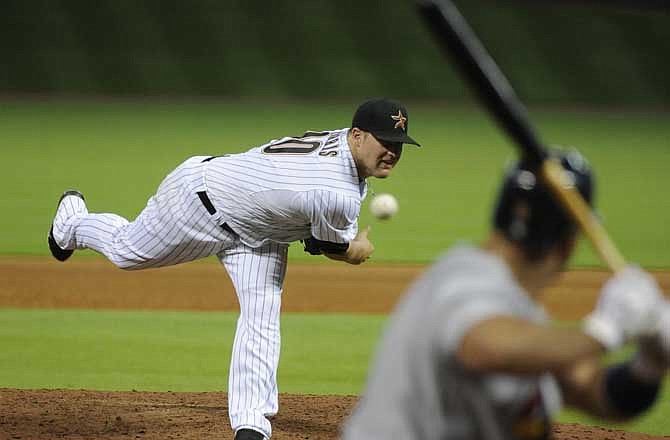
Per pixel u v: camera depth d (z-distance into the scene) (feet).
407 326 28.53
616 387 27.25
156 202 68.44
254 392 64.90
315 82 422.41
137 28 447.42
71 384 84.17
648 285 25.52
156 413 74.95
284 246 67.21
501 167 272.10
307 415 75.97
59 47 429.79
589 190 28.73
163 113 361.51
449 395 27.71
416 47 453.99
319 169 63.62
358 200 64.59
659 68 448.65
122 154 265.13
